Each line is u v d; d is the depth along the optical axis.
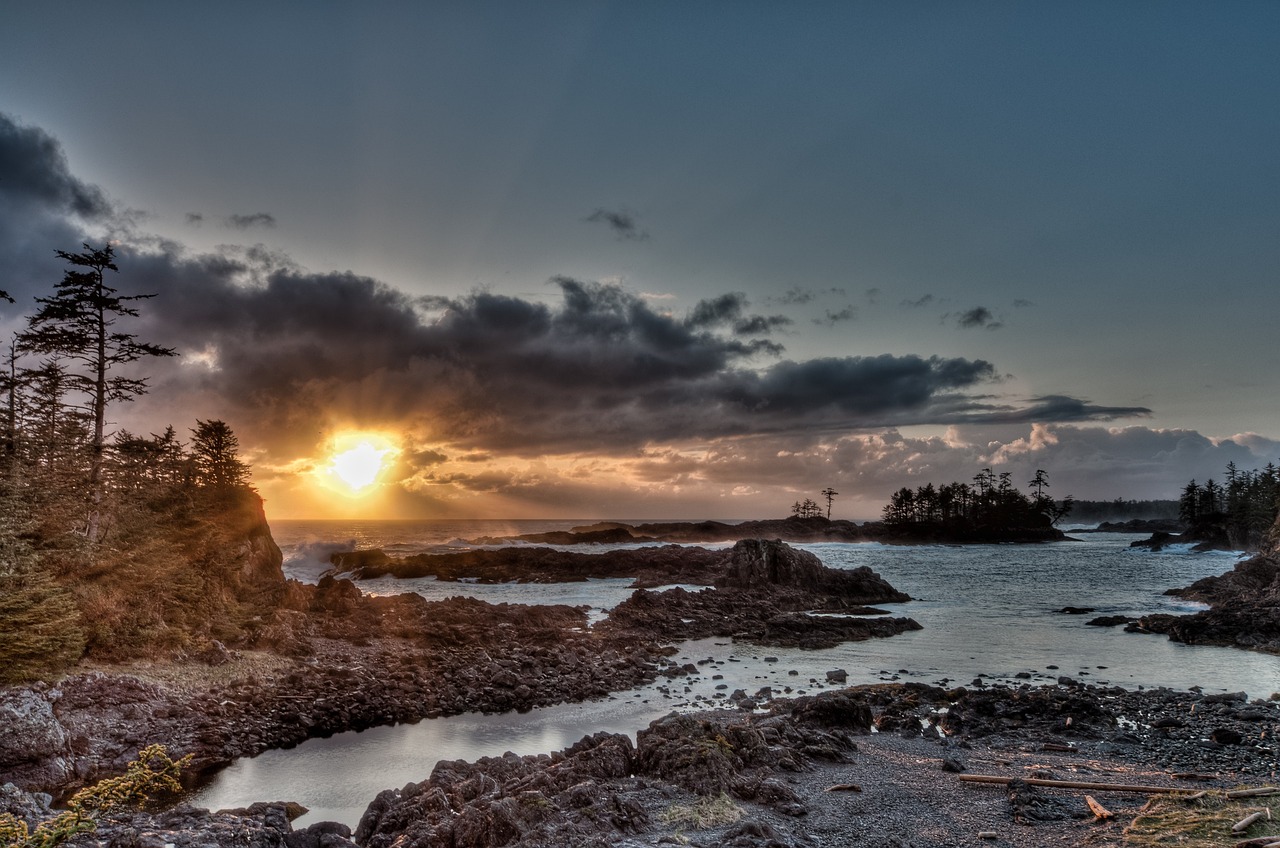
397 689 35.06
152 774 18.09
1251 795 18.34
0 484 33.72
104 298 42.53
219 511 58.75
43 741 23.27
